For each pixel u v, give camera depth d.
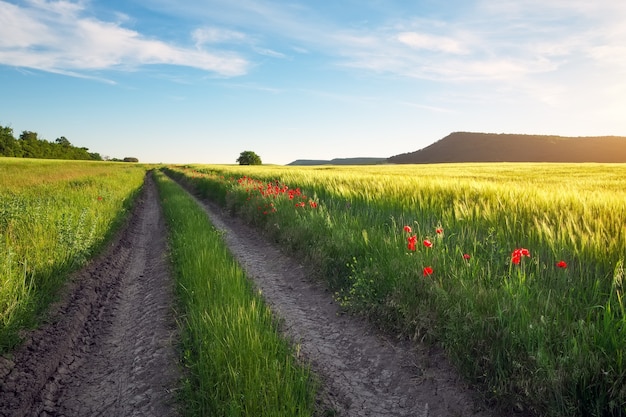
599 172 30.03
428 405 3.54
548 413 3.07
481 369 3.58
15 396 3.60
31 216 8.53
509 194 9.46
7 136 111.25
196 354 4.13
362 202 10.89
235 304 4.84
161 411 3.49
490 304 4.00
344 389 3.81
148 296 6.51
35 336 4.56
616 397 2.88
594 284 4.16
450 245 6.16
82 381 4.07
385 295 5.07
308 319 5.40
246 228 12.14
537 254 5.12
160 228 12.86
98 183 21.27
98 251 8.45
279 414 2.96
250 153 128.12
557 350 3.31
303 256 7.78
